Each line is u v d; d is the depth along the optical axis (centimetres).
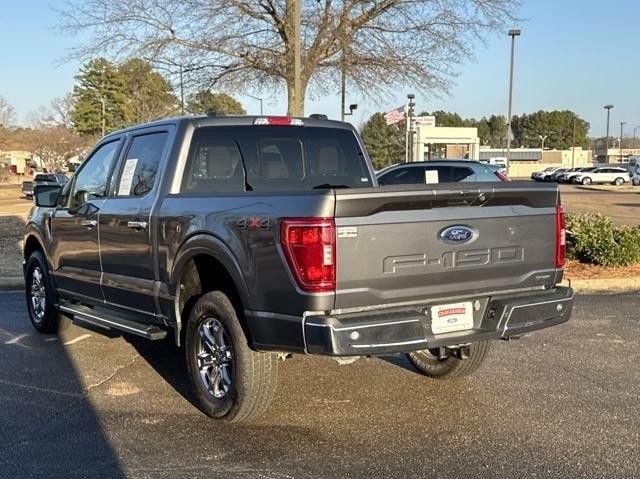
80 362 657
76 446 456
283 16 1412
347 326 416
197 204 505
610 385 582
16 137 8081
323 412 518
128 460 434
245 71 1499
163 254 538
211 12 1392
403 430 482
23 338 755
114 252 605
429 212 450
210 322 501
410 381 593
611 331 778
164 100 2156
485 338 474
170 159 554
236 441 463
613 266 1150
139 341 738
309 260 416
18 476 411
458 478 405
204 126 566
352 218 423
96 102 6600
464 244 464
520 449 448
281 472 415
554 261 512
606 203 3200
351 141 657
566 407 527
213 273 528
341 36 1386
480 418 504
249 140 589
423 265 448
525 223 493
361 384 584
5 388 579
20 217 2228
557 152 11406
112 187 630
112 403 541
